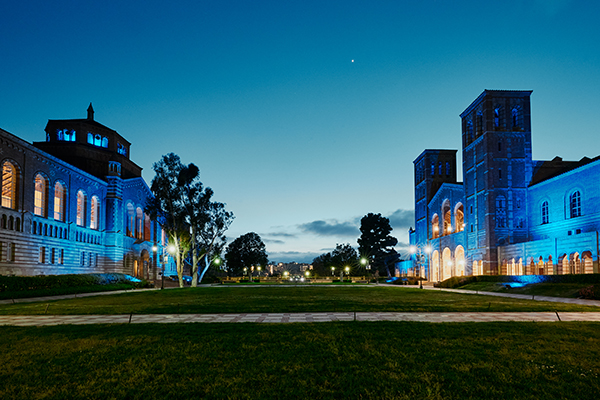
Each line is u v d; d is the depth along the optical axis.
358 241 134.75
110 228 74.44
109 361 11.12
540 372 9.98
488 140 65.81
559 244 51.06
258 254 135.50
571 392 8.67
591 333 15.13
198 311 22.81
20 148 50.94
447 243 82.50
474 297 35.28
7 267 47.97
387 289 51.81
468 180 73.31
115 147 83.62
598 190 48.97
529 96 66.94
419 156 101.94
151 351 12.21
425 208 96.50
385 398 8.30
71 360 11.27
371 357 11.41
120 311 22.98
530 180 65.00
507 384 9.14
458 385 9.02
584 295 34.72
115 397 8.52
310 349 12.38
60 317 20.78
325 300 30.66
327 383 9.14
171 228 66.44
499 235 64.06
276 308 24.22
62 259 60.69
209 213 67.00
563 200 55.72
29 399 8.44
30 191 53.09
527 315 21.12
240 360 11.09
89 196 69.38
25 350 12.48
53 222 58.25
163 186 63.75
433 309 23.72
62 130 77.00
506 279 53.22
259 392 8.65
